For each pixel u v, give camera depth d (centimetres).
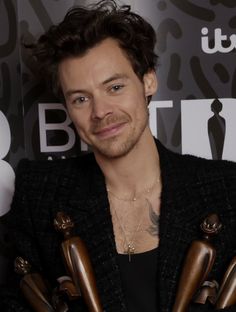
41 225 107
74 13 102
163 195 101
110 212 104
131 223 104
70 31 97
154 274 98
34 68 120
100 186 105
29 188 110
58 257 105
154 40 108
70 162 112
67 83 99
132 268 99
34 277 106
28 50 120
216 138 121
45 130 122
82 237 102
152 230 102
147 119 103
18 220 111
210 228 96
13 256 115
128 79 98
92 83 96
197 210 101
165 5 119
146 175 105
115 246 101
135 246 102
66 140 123
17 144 121
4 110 120
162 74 120
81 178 108
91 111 98
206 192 102
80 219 104
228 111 120
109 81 96
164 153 107
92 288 97
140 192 105
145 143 103
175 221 99
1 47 119
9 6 119
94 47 97
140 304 98
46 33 104
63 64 99
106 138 97
